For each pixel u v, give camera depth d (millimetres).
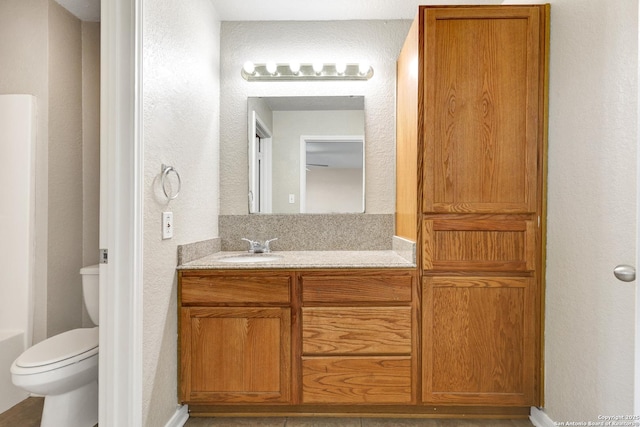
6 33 2352
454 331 1931
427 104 1921
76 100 2564
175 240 1907
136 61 1500
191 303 1949
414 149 1996
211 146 2430
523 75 1907
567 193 1735
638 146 1026
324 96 2602
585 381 1601
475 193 1925
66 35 2488
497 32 1910
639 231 1024
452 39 1915
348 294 1944
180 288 1941
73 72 2543
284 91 2609
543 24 1894
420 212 1938
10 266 2285
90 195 2609
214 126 2492
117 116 1500
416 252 1943
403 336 1936
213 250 2410
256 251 2404
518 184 1917
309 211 2592
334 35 2602
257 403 1951
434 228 1932
